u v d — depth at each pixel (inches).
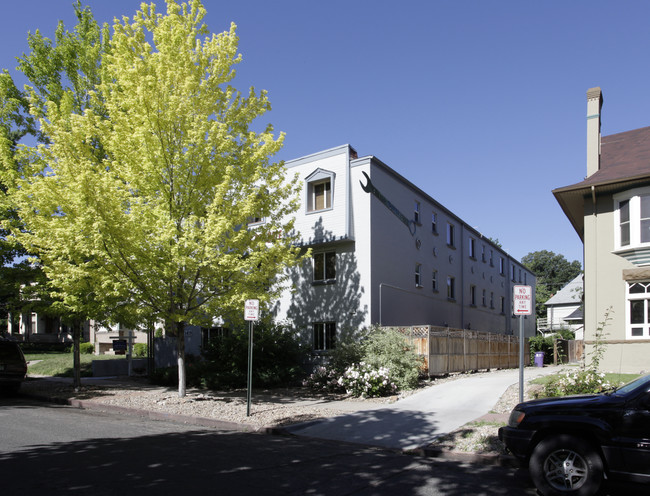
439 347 714.2
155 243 482.6
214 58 550.0
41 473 261.4
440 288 993.5
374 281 746.2
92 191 459.2
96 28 693.9
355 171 773.3
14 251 655.8
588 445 234.2
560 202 687.1
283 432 398.3
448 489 251.3
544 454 240.4
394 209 831.7
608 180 608.7
